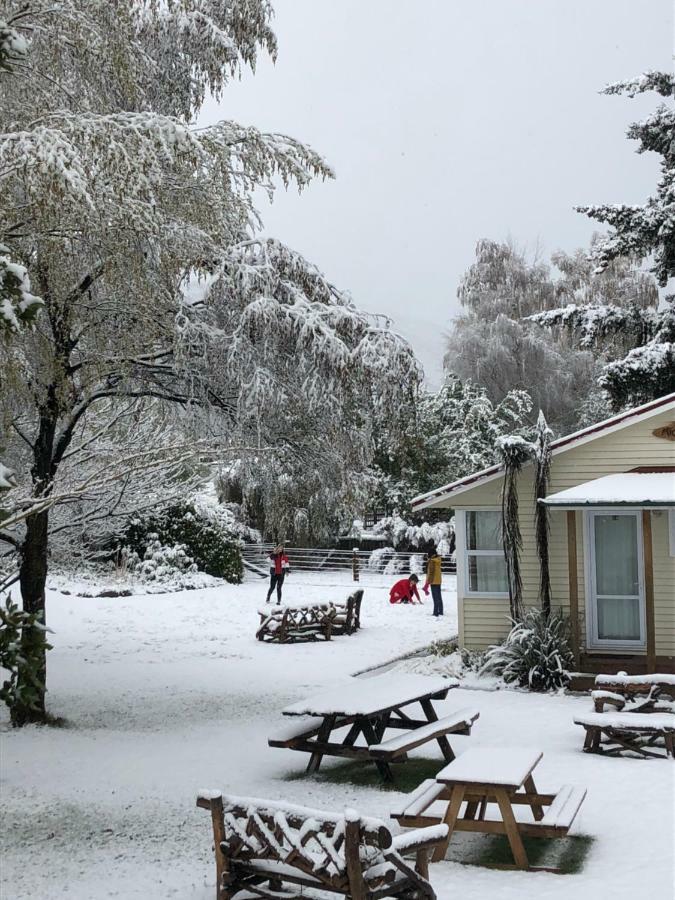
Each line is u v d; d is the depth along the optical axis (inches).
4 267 283.0
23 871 292.5
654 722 430.6
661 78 1138.0
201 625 965.2
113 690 637.3
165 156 397.4
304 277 513.7
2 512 278.7
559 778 394.6
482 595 708.7
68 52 419.2
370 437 523.5
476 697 596.4
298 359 493.7
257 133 463.8
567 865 293.9
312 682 671.1
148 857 303.9
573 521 639.1
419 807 309.0
